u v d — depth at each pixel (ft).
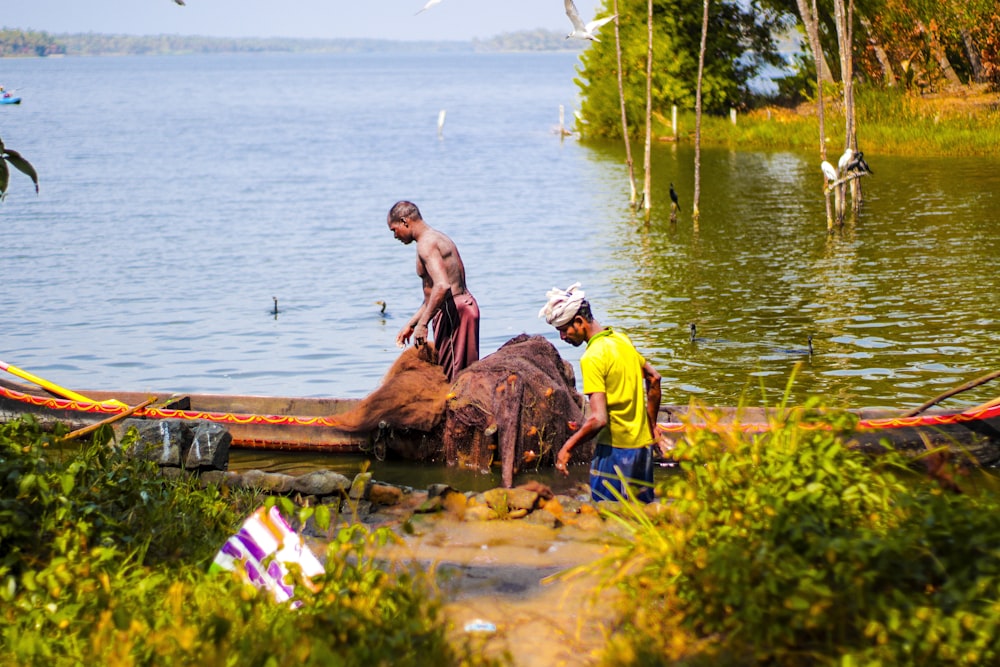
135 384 44.60
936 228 78.84
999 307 53.16
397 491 25.11
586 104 177.37
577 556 20.58
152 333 53.52
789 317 52.90
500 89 480.23
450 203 105.50
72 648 15.30
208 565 19.03
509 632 16.72
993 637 13.80
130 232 88.53
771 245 75.20
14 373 35.68
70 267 72.18
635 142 167.53
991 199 91.50
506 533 22.22
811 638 15.17
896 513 16.92
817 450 17.97
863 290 58.80
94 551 17.81
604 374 23.08
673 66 163.32
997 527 15.72
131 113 294.66
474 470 32.91
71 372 46.55
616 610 16.83
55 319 56.70
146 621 15.81
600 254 74.43
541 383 32.65
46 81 628.28
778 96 172.24
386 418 33.55
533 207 101.09
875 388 39.75
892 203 92.02
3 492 19.81
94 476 21.79
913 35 157.69
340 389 43.83
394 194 114.01
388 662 14.97
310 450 34.71
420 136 201.16
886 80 159.43
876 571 15.17
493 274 68.03
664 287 61.98
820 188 106.11
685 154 145.79
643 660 14.88
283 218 96.94
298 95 435.94
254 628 15.60
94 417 34.83
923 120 139.54
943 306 53.98
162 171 140.26
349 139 196.85
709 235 81.05
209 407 36.60
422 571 18.06
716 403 38.29
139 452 26.20
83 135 208.23
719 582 15.69
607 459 23.62
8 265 72.84
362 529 18.74
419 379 34.30
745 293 59.41
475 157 155.63
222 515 22.84
